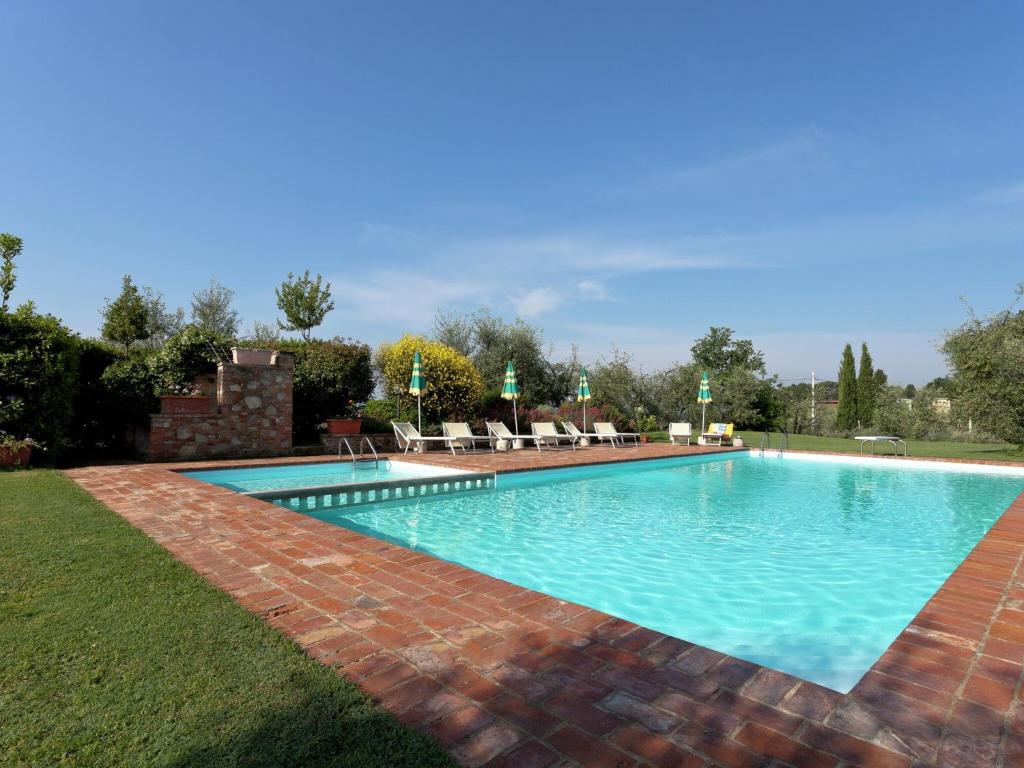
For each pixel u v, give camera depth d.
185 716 1.74
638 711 1.85
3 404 8.34
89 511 4.98
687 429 18.52
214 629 2.43
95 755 1.54
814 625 3.53
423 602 2.88
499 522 6.72
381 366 17.03
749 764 1.56
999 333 13.98
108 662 2.10
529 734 1.70
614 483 10.23
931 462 12.95
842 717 1.83
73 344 9.34
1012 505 6.29
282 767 1.50
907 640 2.50
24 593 2.83
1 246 9.04
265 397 11.38
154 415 10.03
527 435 15.09
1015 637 2.54
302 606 2.80
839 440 22.22
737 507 7.75
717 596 4.09
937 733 1.74
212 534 4.34
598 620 2.67
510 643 2.39
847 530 6.31
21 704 1.79
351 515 7.13
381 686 1.98
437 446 14.52
